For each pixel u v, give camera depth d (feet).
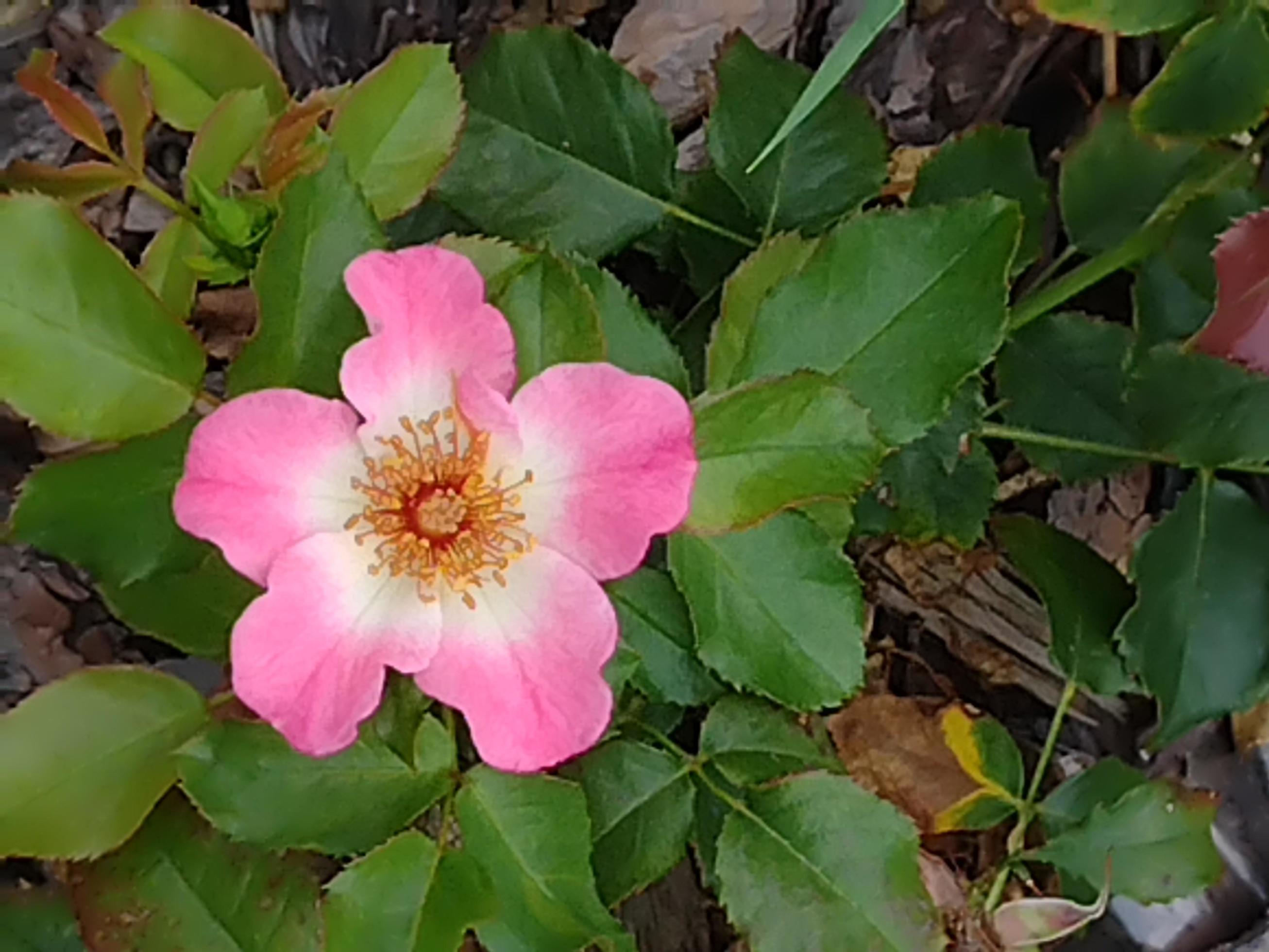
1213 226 0.82
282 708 0.59
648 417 0.60
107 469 0.67
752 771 0.78
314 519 0.61
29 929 0.78
